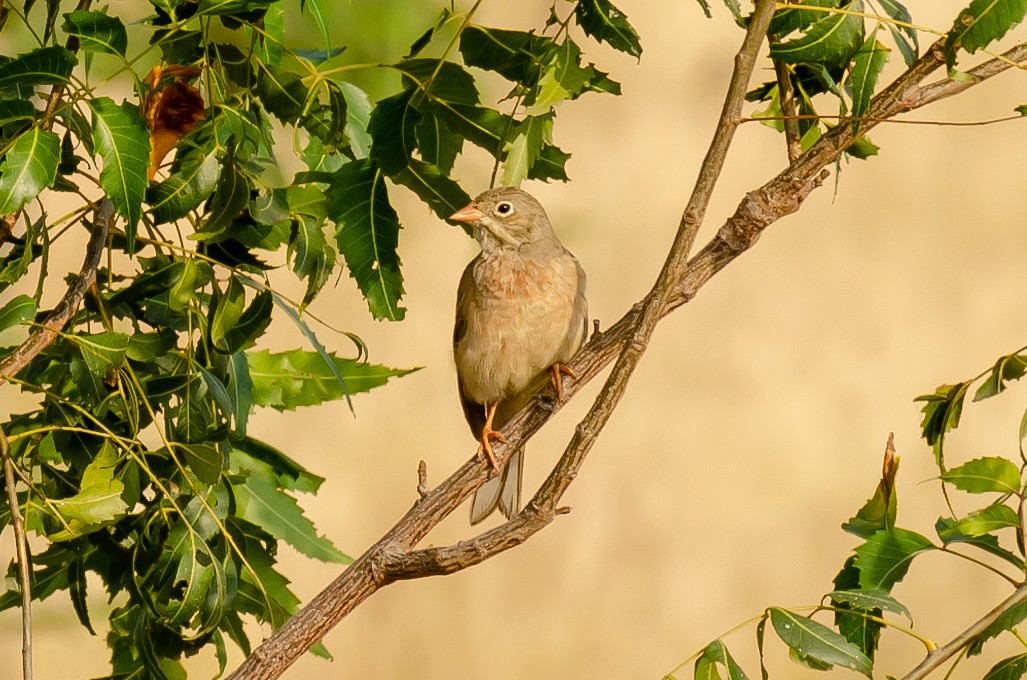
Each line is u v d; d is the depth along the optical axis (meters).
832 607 6.45
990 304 23.33
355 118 7.01
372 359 19.88
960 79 6.38
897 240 24.94
